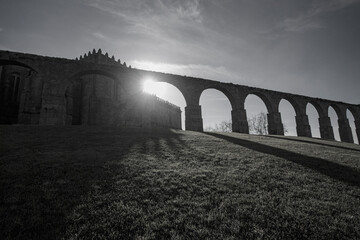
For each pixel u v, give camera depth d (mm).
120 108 38062
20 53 26219
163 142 15156
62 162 8984
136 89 30969
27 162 8773
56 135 15719
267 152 13664
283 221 5035
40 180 6965
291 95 42469
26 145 11977
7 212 4945
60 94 27094
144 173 8055
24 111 34344
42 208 5195
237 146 15312
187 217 5031
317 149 16828
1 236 4086
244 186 7238
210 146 14633
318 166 10570
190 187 6930
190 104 33531
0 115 39438
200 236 4277
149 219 4898
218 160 10734
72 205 5414
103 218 4848
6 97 40938
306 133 41188
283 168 9773
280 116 39781
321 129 45469
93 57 45406
